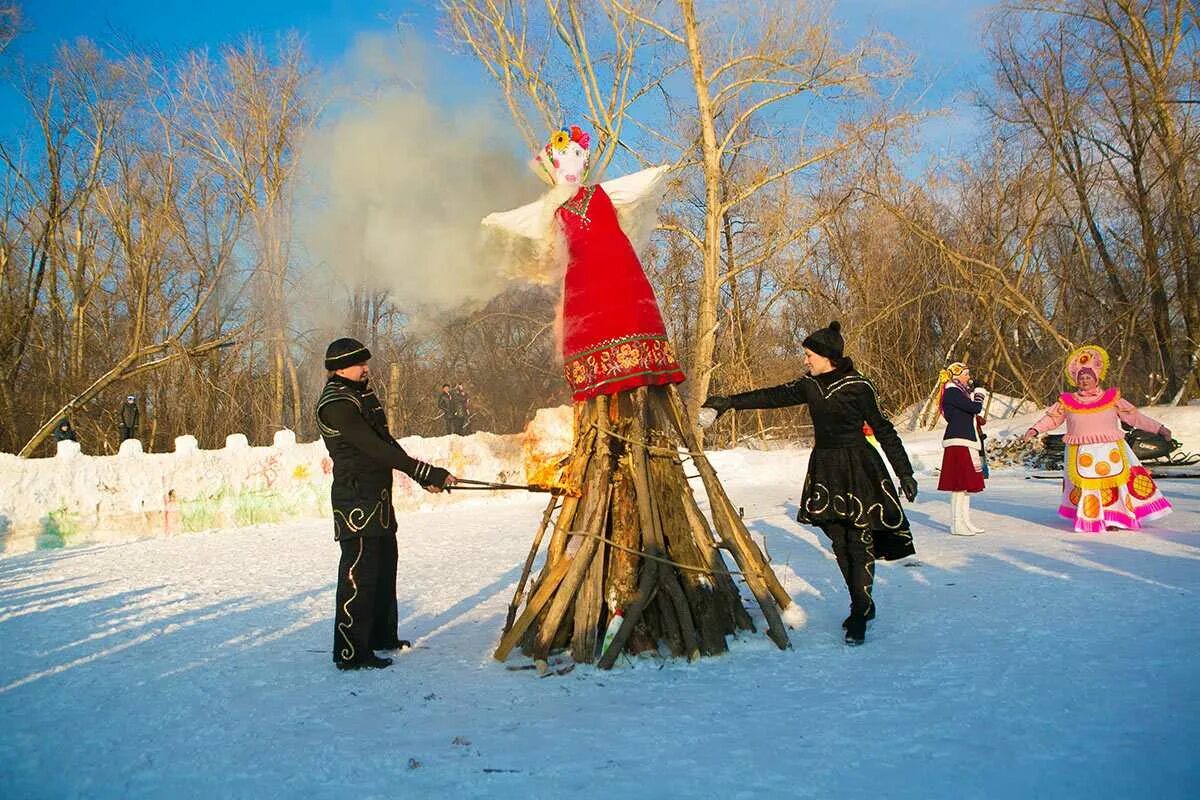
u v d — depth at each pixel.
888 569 6.96
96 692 4.35
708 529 4.90
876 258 28.92
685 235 22.30
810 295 27.73
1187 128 25.36
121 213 23.97
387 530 4.88
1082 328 32.06
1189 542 7.54
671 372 4.93
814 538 9.03
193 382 24.39
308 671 4.68
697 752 3.21
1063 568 6.55
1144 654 4.18
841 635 4.95
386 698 4.12
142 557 10.00
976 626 4.95
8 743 3.61
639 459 4.75
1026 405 27.30
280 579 7.90
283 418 22.16
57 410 26.73
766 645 4.76
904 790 2.81
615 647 4.44
